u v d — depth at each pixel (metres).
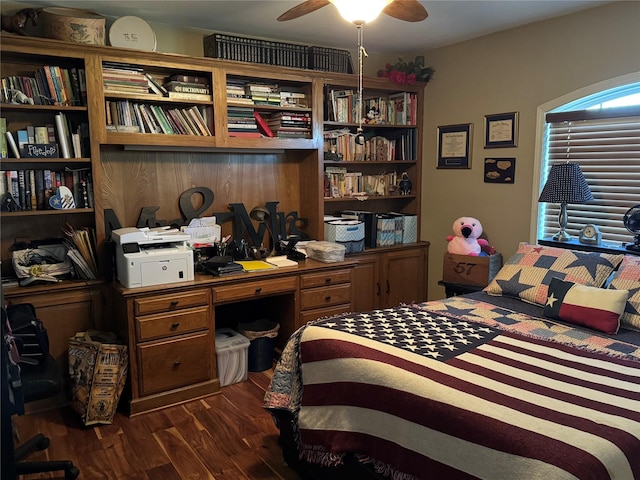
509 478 1.38
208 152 3.63
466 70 4.01
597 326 2.37
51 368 2.33
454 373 1.82
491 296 2.99
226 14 3.21
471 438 1.51
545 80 3.49
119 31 3.03
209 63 3.24
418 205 4.53
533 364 1.93
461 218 3.89
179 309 2.97
